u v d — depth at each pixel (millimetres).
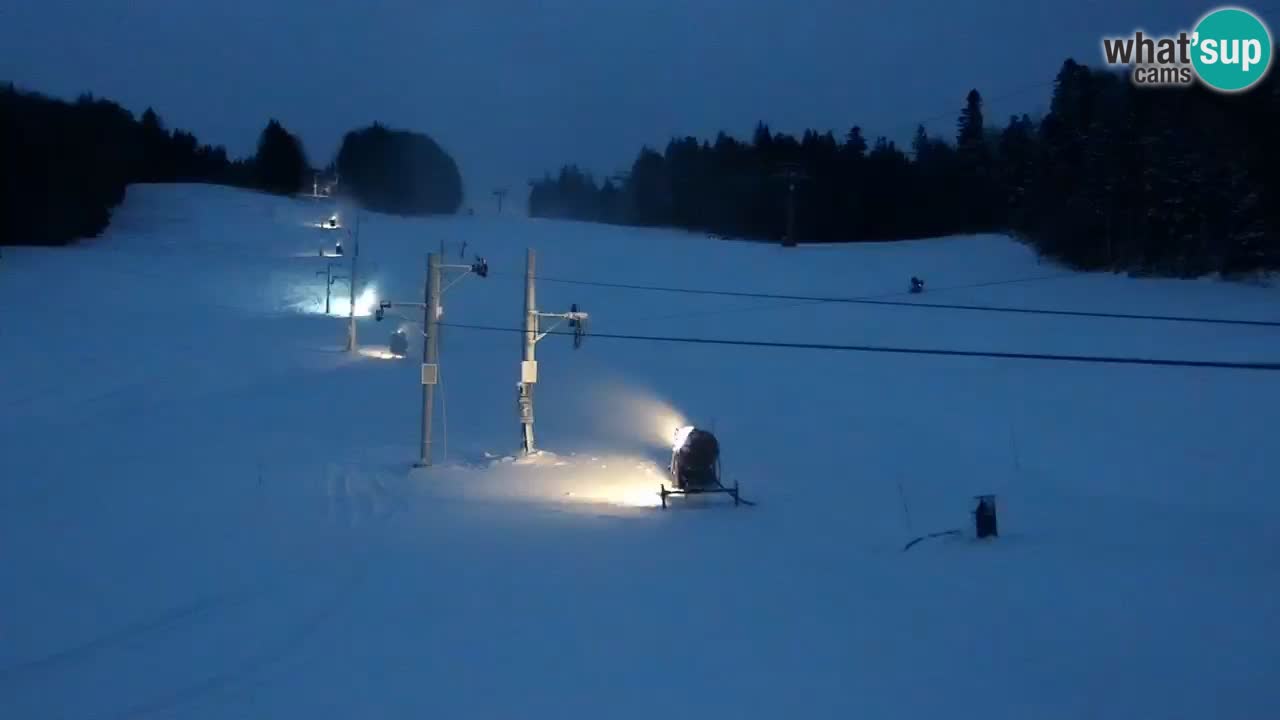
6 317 47156
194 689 8188
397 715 7426
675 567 12977
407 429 30438
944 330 49750
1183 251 62031
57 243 75750
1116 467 23531
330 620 10297
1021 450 26281
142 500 18469
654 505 20547
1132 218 66062
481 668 8547
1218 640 9227
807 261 81312
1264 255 58625
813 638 9422
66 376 37250
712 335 51344
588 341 50438
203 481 20719
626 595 11281
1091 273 67250
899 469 24781
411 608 10734
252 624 10266
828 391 36500
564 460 25578
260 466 22922
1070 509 18609
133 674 8656
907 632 9625
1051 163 78812
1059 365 38344
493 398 36281
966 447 27141
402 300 64000
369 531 15992
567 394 36969
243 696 7934
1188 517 17312
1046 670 8391
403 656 8953
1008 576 12242
